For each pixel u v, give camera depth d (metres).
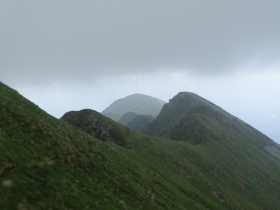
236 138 156.25
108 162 35.88
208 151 106.62
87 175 28.66
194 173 68.94
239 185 87.62
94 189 26.22
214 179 78.06
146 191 34.41
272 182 114.56
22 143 25.31
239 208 64.88
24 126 28.80
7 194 17.06
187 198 47.50
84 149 34.81
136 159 53.28
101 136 70.25
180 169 66.19
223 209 56.00
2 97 32.59
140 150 64.25
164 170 57.72
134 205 28.28
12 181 18.58
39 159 25.05
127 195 29.88
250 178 104.38
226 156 113.06
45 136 29.61
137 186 33.81
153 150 68.56
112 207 24.48
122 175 34.53
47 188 20.91
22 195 18.00
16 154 22.73
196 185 62.50
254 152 151.00
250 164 122.19
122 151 53.25
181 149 86.88
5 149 22.16
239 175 98.12
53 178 23.09
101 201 24.47
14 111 30.47
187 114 161.62
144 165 52.28
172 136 142.25
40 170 23.03
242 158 124.31
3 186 17.62
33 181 20.58
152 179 44.50
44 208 18.28
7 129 26.11
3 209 15.53
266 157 156.50
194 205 45.06
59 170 25.39
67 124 44.06
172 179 54.44
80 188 24.59
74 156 30.86
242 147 143.12
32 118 31.23
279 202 96.00
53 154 27.92
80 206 21.22
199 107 193.12
